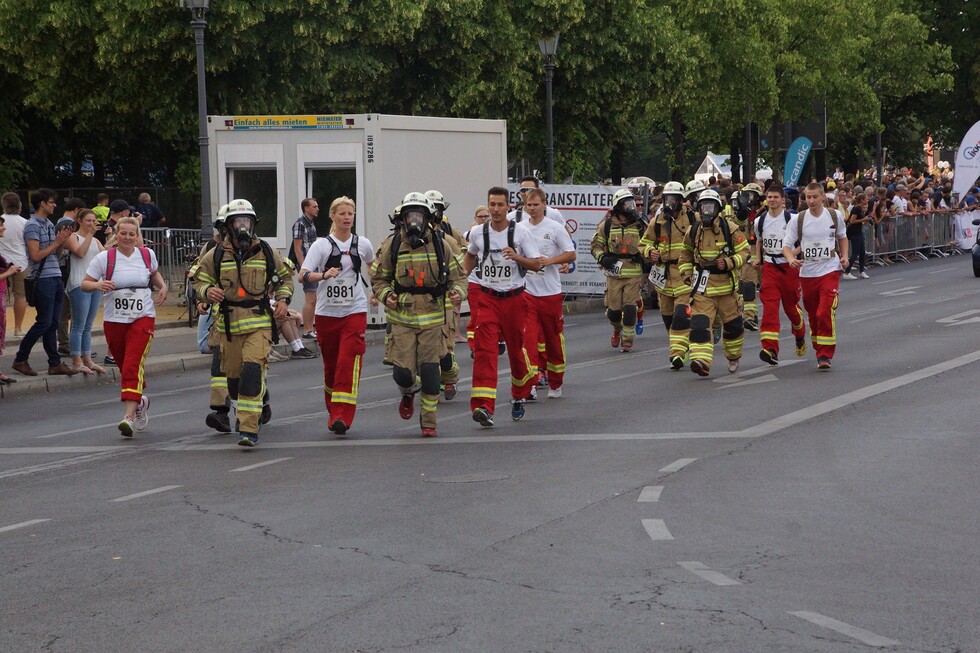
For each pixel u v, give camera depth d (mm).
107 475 11602
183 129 36656
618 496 9570
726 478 10141
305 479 10836
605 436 12336
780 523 8617
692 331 16141
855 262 36438
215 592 7395
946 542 8047
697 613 6645
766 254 17031
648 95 43188
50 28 33688
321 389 17359
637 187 28750
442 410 14773
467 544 8258
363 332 13289
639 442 11914
